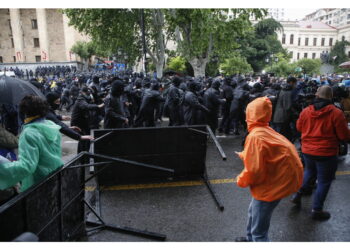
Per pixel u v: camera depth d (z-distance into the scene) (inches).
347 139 124.8
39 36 2081.7
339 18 4926.2
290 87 238.7
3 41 2175.2
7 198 91.8
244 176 87.9
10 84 148.7
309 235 124.0
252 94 307.9
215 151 256.4
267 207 91.4
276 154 87.6
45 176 88.5
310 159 135.6
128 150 170.6
